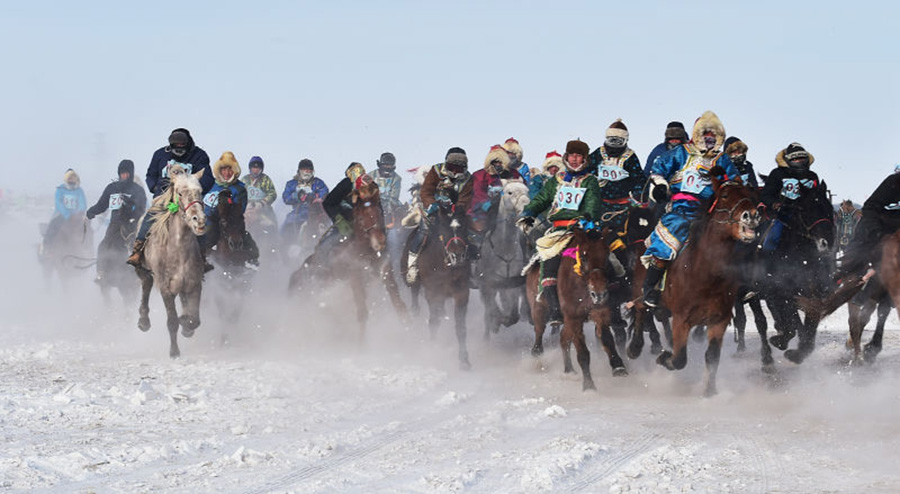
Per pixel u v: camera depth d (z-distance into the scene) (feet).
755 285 43.96
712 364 39.65
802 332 46.03
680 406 38.63
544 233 47.47
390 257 54.60
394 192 71.82
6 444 31.65
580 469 28.71
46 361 50.11
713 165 40.22
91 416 36.19
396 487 26.86
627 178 46.19
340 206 55.47
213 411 37.19
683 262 39.09
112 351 53.98
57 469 28.66
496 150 56.80
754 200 37.47
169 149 54.44
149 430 33.91
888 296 47.91
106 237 66.08
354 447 31.63
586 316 41.88
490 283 50.16
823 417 35.96
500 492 26.50
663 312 43.39
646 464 29.09
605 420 35.83
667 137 45.91
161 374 45.75
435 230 50.83
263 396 40.22
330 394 40.81
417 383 43.34
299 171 75.05
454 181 51.21
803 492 26.14
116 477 27.86
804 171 46.42
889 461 29.27
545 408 38.45
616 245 42.57
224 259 57.06
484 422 35.29
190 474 28.17
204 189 54.19
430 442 32.27
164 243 50.65
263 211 72.74
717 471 28.40
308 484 27.02
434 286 50.78
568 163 42.83
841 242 91.97
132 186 67.10
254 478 27.76
